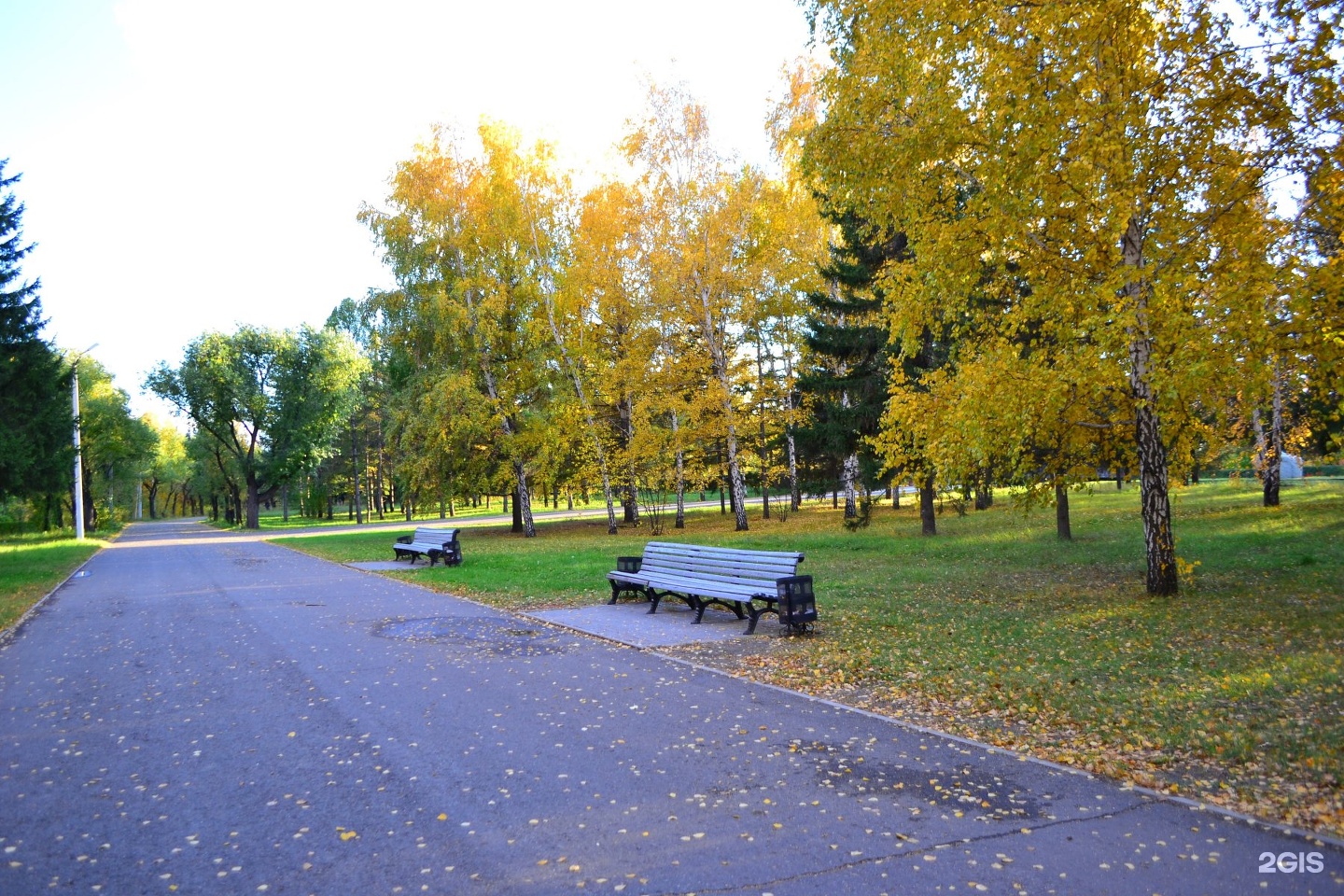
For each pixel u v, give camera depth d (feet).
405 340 107.04
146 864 13.46
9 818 15.62
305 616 40.27
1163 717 19.84
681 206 92.48
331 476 243.60
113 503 227.20
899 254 68.44
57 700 24.75
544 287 105.19
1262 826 13.83
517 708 22.58
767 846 13.61
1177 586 36.09
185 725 21.68
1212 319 27.96
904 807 15.14
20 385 78.43
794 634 32.48
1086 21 28.81
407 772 17.69
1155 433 35.94
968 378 34.14
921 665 26.58
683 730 20.26
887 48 33.42
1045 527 75.31
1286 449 78.48
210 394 180.96
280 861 13.50
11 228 78.59
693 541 83.30
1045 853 13.10
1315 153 27.04
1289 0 25.82
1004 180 31.24
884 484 75.15
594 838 14.10
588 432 103.50
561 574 55.83
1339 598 31.73
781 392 100.99
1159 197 30.73
